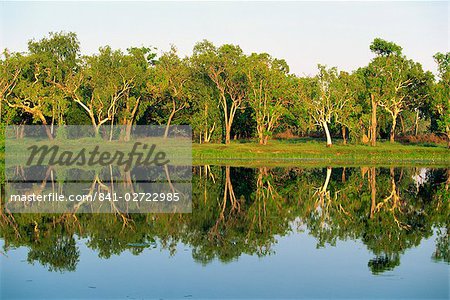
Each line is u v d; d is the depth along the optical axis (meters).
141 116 92.75
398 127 117.81
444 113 86.69
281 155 75.06
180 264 22.92
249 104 91.69
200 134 93.31
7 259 23.70
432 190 45.38
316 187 46.94
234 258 23.98
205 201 39.31
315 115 86.31
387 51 91.44
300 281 20.72
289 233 29.14
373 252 25.09
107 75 82.31
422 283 20.47
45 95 84.31
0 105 82.19
